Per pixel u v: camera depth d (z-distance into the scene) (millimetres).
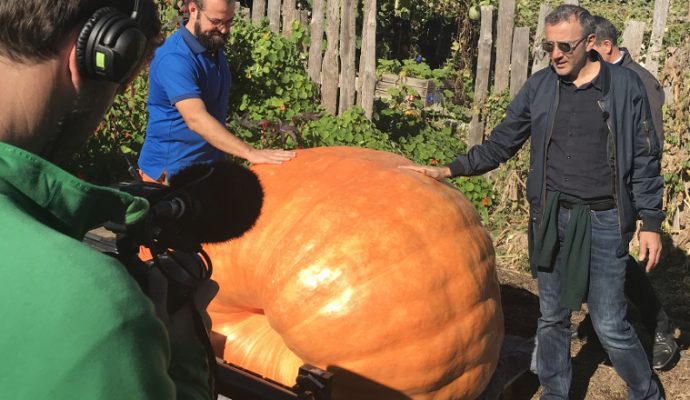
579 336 4945
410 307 2770
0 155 830
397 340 2760
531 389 4324
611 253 3678
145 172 4066
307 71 8656
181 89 3717
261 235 2893
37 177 846
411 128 8367
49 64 909
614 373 4523
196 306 1293
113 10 990
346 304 2744
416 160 7801
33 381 729
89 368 739
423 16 11984
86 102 974
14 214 806
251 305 3010
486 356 3031
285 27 9102
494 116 7648
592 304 3793
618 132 3537
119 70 977
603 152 3592
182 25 3828
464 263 2936
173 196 1435
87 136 1010
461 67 10406
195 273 1305
